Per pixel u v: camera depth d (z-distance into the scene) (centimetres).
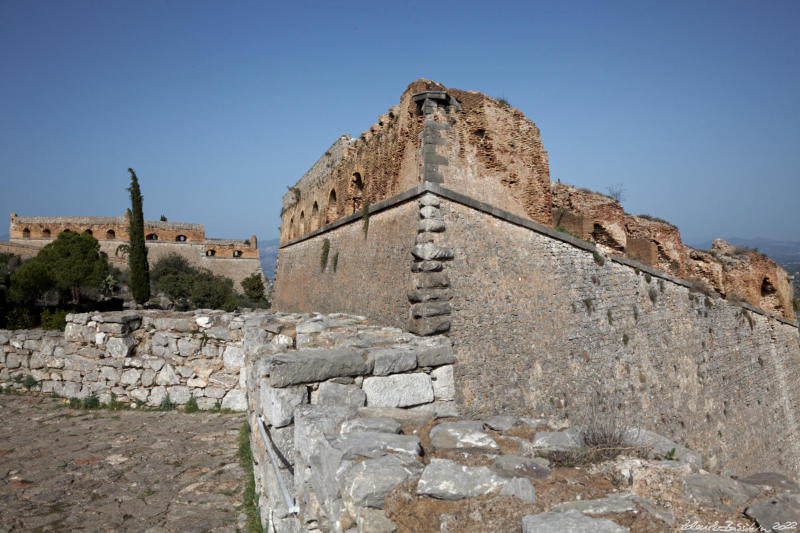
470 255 1202
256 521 748
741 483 401
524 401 1210
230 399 1348
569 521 312
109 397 1369
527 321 1266
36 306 3688
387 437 468
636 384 1497
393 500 370
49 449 1055
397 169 1440
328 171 2255
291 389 639
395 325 1227
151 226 7325
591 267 1461
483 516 340
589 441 495
